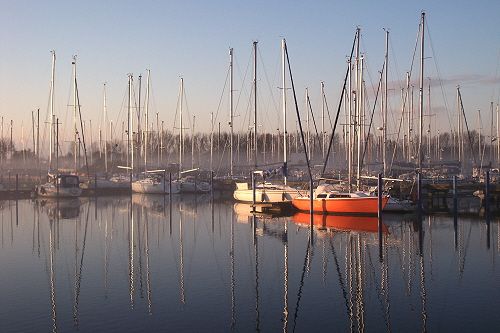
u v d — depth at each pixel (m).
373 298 18.03
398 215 40.53
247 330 14.91
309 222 37.94
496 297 17.84
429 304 17.20
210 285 20.00
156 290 19.27
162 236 32.84
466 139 86.31
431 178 56.81
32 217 44.44
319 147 78.19
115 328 15.11
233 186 69.69
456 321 15.45
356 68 46.50
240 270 22.53
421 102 45.38
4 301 17.92
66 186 64.38
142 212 47.91
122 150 93.69
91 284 20.27
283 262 24.05
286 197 47.94
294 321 15.70
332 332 14.76
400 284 19.86
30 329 15.02
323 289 19.30
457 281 20.12
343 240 29.78
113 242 30.69
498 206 46.06
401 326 15.16
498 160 73.38
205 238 31.70
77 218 43.50
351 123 49.00
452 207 45.84
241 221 39.75
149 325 15.33
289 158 69.31
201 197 64.75
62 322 15.62
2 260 25.30
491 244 28.08
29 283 20.50
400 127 67.75
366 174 52.41
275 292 18.92
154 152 89.19
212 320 15.80
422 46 45.34
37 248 28.78
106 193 70.31
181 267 23.30
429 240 29.48
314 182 48.88
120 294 18.75
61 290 19.36
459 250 26.45
